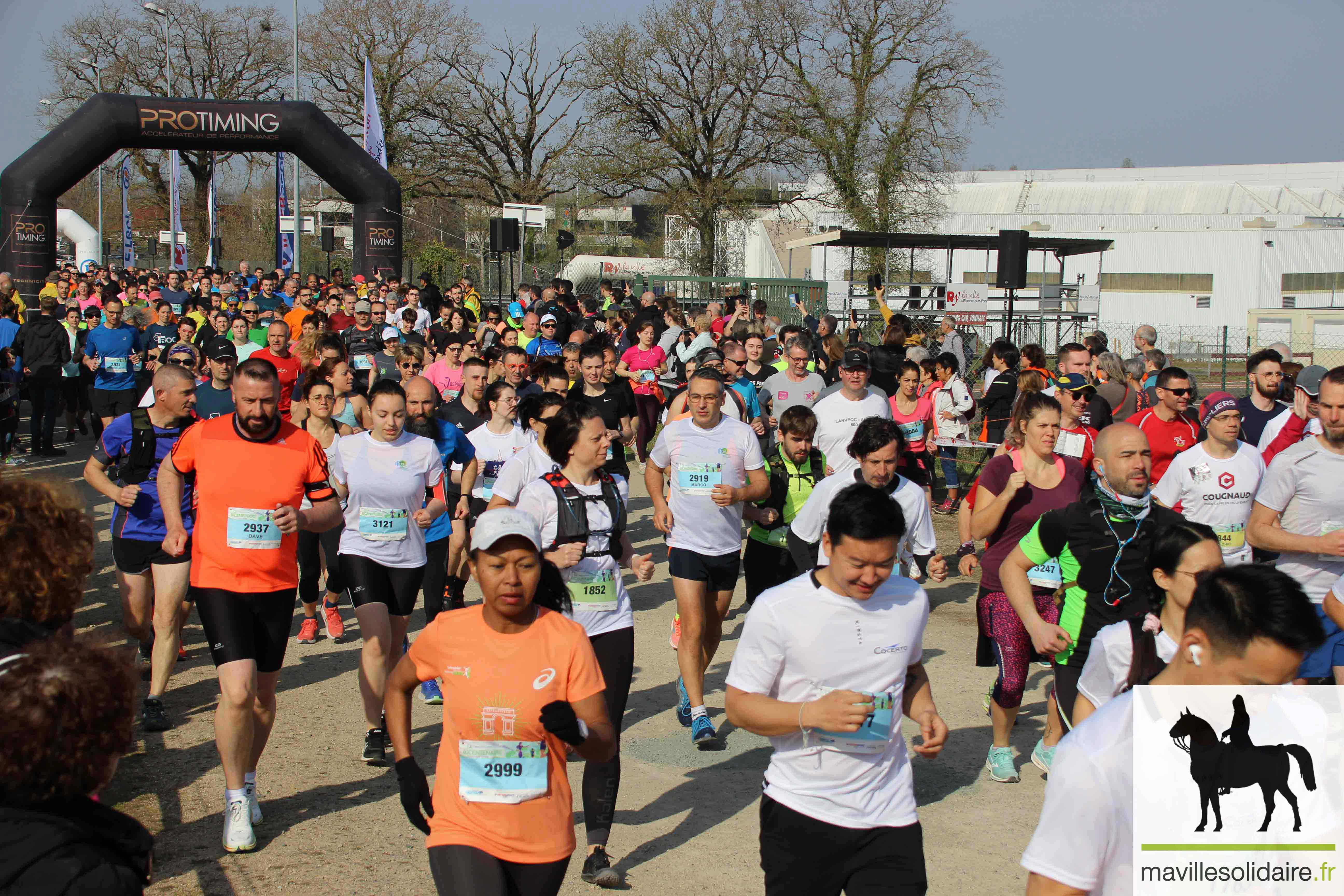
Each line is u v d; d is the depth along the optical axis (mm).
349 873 4184
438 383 9648
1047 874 2123
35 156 22219
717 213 36188
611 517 4469
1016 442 5148
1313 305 45875
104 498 11219
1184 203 62000
